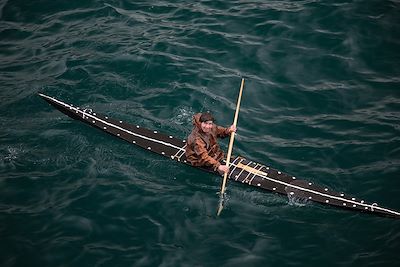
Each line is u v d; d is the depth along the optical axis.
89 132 43.62
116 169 40.25
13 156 41.41
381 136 42.41
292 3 57.16
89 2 59.22
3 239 34.72
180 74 49.38
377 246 33.97
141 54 51.59
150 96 47.28
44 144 42.59
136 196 37.88
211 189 38.66
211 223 35.91
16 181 39.19
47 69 50.75
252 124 44.19
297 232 35.25
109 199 37.62
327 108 45.66
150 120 44.84
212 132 38.75
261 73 49.41
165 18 56.53
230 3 58.16
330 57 50.69
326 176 39.16
